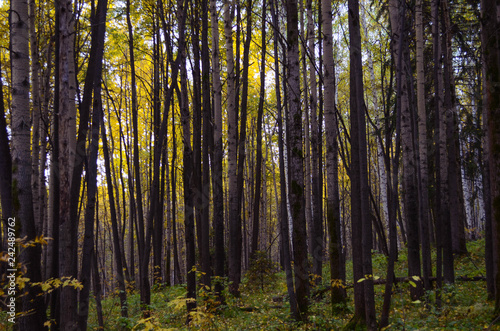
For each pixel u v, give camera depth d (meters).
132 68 9.67
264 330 7.14
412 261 8.15
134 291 15.20
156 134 11.46
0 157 4.89
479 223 26.30
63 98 5.50
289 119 7.33
